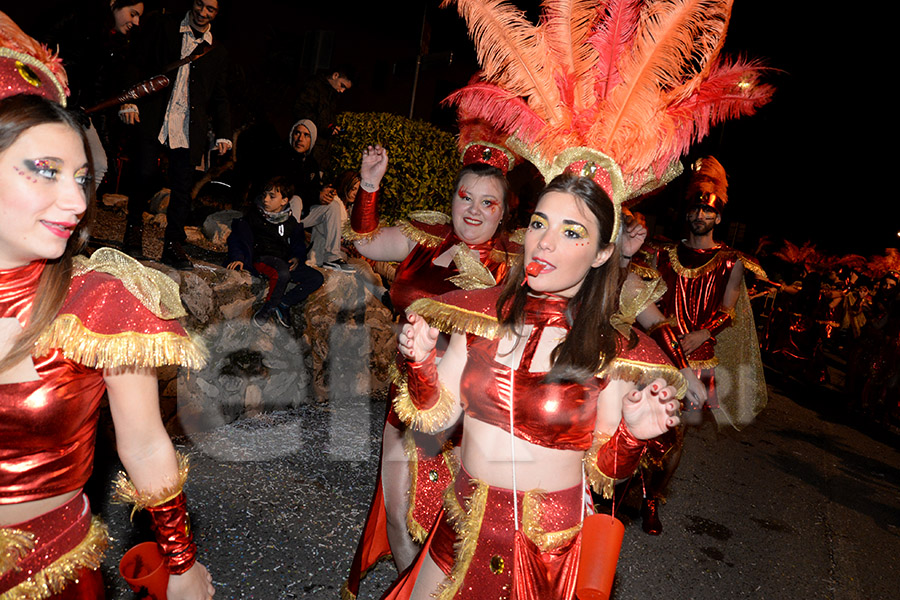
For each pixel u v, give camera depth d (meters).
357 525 3.46
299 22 9.96
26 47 1.36
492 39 1.99
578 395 1.77
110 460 3.56
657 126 1.83
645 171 1.91
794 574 4.03
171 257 4.24
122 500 1.53
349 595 2.73
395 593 2.01
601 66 1.90
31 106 1.28
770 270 14.42
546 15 1.98
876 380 8.94
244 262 4.50
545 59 1.95
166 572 1.54
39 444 1.35
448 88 12.23
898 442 8.22
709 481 5.43
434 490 2.64
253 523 3.27
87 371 1.41
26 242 1.29
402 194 6.52
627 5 1.90
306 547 3.16
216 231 5.49
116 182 4.88
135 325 1.42
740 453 6.42
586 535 1.76
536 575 1.76
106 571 2.66
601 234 1.74
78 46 3.85
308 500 3.62
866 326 9.36
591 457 1.84
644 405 1.73
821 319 11.37
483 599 1.79
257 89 8.25
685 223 4.65
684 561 3.92
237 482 3.66
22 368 1.33
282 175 4.79
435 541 1.93
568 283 1.74
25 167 1.26
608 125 1.84
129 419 1.49
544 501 1.79
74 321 1.36
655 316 3.89
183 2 7.70
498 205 2.78
